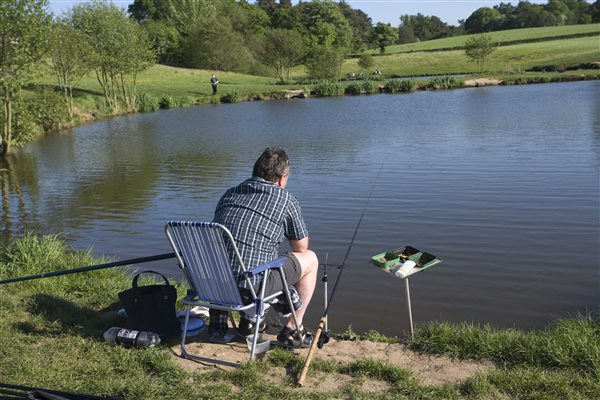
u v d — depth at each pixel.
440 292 6.81
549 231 8.98
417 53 80.88
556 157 14.90
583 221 9.42
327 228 9.66
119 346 4.38
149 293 4.61
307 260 4.43
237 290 4.09
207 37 64.81
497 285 6.97
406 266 4.68
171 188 13.74
